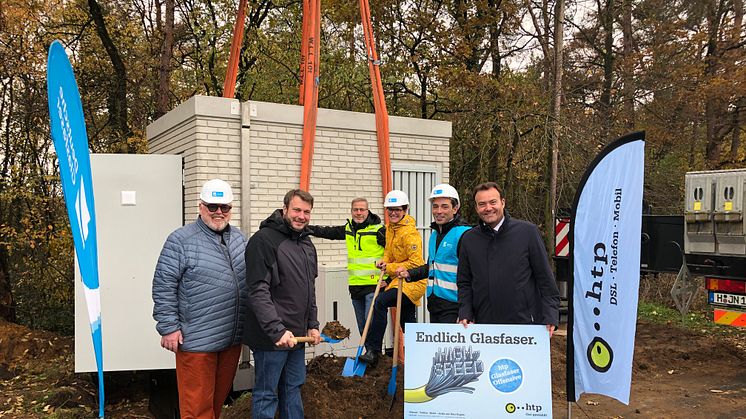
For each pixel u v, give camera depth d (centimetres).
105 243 512
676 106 1387
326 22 1296
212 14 1327
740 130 1491
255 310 313
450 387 333
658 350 662
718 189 560
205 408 329
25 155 993
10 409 559
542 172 1140
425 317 665
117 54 1115
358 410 424
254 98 1294
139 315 518
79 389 620
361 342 463
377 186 646
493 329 332
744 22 1461
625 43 1512
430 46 1273
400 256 455
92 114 1165
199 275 325
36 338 812
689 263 596
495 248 343
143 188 525
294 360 348
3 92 1003
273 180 564
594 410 460
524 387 326
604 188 330
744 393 509
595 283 334
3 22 909
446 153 704
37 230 913
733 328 812
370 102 1295
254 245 322
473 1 1232
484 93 1143
